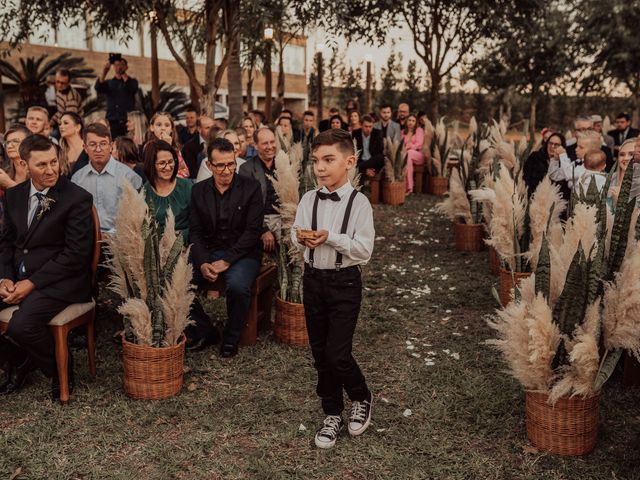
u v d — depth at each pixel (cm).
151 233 364
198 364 417
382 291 586
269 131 559
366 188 1124
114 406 356
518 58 1952
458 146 1241
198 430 335
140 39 2366
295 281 443
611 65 1841
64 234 376
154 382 362
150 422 341
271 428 337
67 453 312
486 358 429
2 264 379
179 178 479
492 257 637
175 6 977
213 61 1030
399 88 3284
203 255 436
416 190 1216
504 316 300
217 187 446
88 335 390
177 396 370
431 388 384
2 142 527
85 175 486
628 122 1098
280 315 448
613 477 288
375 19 1367
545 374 297
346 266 300
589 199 387
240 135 700
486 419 346
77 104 941
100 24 1036
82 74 1961
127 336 375
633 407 358
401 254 734
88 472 296
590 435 307
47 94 1149
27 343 348
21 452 310
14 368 379
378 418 348
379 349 448
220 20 1068
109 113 1070
